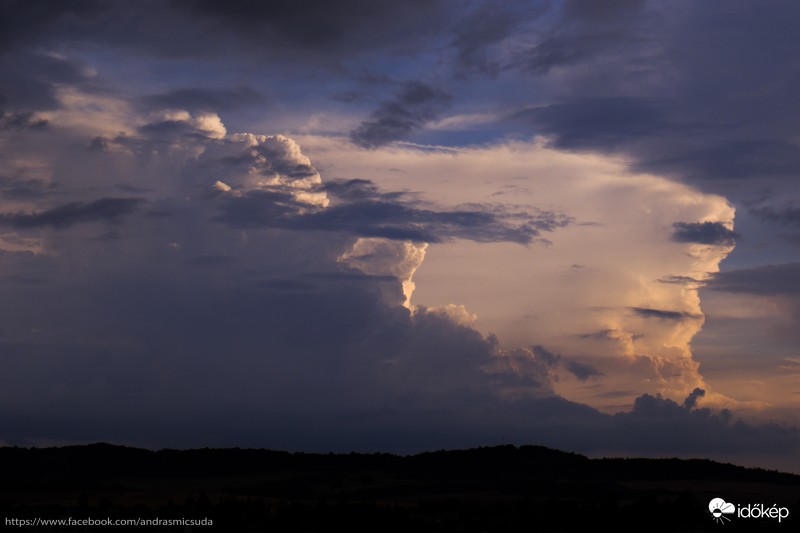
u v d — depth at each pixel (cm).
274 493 19462
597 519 14500
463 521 14438
